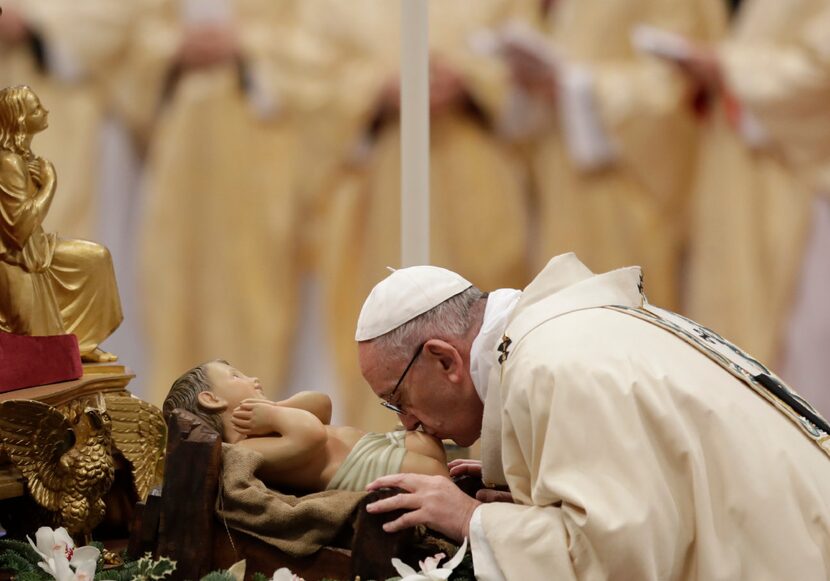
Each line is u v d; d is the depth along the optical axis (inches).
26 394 324.5
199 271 853.2
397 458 317.7
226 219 850.8
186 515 296.8
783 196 816.9
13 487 324.2
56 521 336.2
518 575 269.3
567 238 837.2
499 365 302.0
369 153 850.1
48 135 837.2
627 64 832.9
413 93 395.9
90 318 371.9
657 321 306.7
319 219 854.5
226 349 854.5
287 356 857.5
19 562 301.0
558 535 270.1
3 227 342.0
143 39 843.4
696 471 273.4
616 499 264.8
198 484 297.3
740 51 818.2
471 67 831.1
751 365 309.0
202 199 849.5
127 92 841.5
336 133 848.3
